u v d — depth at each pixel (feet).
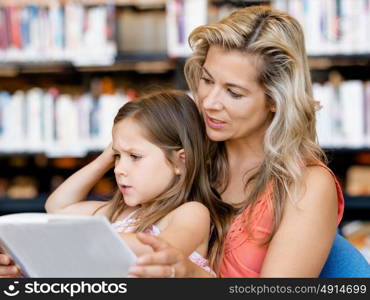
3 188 19.33
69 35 17.89
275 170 7.88
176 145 8.40
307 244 7.28
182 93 8.96
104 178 18.60
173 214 7.89
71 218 5.51
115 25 18.38
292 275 7.13
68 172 20.30
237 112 8.05
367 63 18.84
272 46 7.92
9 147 18.16
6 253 7.13
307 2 17.20
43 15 17.92
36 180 20.07
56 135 18.16
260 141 8.70
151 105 8.46
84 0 18.10
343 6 17.10
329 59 17.85
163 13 18.78
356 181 18.28
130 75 19.80
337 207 7.83
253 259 7.81
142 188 8.23
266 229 7.80
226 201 8.79
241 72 7.93
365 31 17.07
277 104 8.04
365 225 18.07
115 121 8.58
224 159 8.95
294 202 7.54
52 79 19.99
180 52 17.63
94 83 19.30
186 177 8.37
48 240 5.65
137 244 6.89
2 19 17.93
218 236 8.18
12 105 18.13
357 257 8.41
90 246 5.59
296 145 8.00
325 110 17.39
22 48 17.97
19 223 5.56
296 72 8.09
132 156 8.33
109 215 8.88
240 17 8.19
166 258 5.63
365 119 17.37
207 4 17.75
